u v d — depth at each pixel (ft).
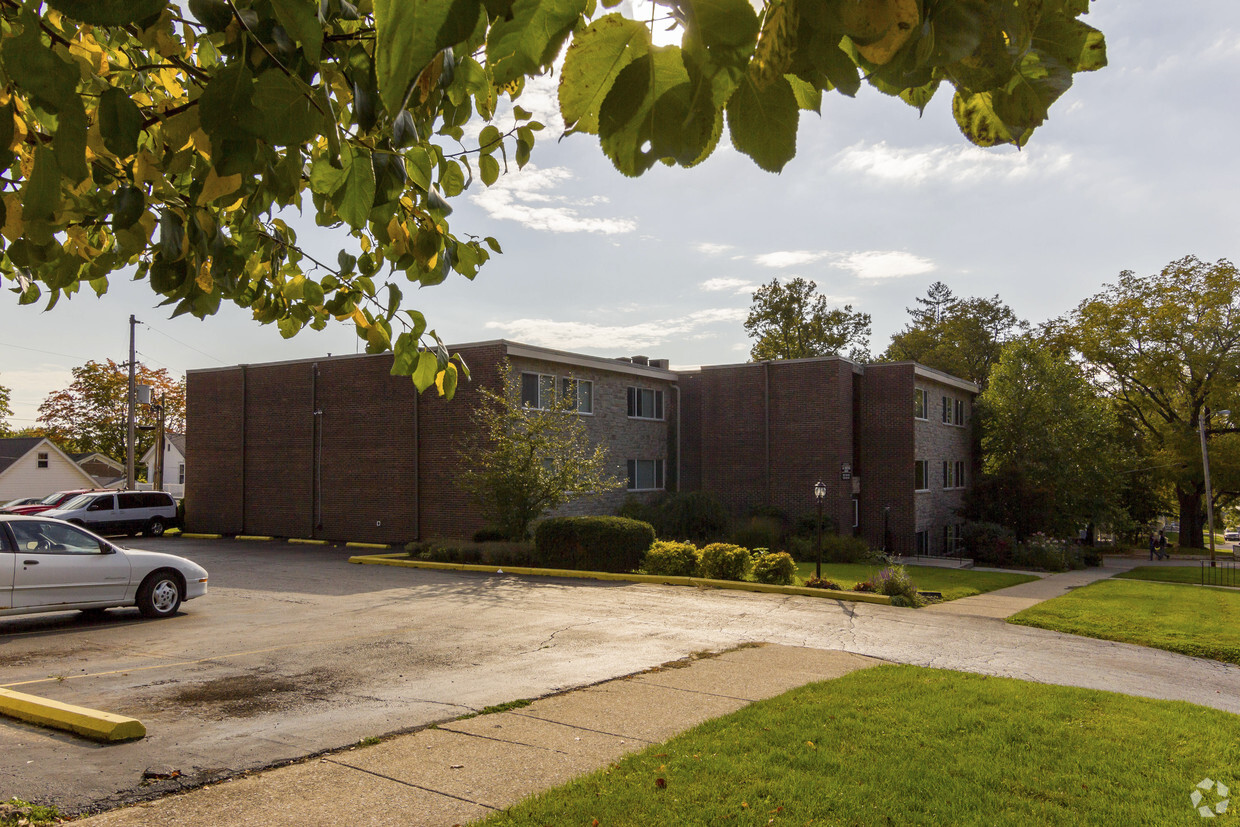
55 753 19.84
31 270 8.83
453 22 2.42
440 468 83.76
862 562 82.48
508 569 65.98
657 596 53.36
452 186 8.88
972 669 33.53
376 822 15.94
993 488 113.80
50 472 158.20
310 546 87.86
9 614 37.14
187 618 42.45
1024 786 17.84
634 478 97.81
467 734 21.95
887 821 15.83
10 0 4.81
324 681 28.32
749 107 2.76
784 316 158.30
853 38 2.40
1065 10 2.74
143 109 6.86
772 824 15.55
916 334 207.41
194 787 17.76
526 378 83.51
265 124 4.36
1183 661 38.42
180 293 7.23
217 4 4.37
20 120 4.80
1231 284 137.18
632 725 22.91
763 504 94.22
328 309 10.28
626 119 2.85
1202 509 169.58
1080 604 55.88
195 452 104.01
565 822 15.55
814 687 27.32
